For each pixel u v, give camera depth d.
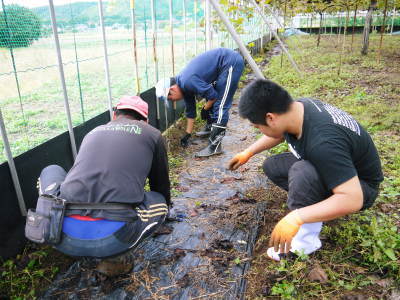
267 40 17.53
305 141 1.93
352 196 1.79
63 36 3.99
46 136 3.49
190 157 4.34
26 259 2.47
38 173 2.76
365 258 2.22
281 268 2.13
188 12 6.54
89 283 2.26
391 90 6.51
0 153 3.07
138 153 2.05
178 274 2.31
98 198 1.89
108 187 1.90
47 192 2.03
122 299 2.12
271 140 2.71
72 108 4.32
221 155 4.35
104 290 2.19
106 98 4.61
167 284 2.23
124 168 1.96
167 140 4.80
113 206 1.89
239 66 4.12
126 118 2.25
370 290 2.02
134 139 2.08
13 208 2.50
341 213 1.82
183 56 6.39
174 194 3.36
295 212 1.87
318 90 6.88
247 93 1.93
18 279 2.26
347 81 7.42
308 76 8.14
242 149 4.53
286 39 15.01
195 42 6.89
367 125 4.65
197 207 3.12
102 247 1.88
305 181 2.11
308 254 2.32
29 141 3.34
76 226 1.88
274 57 12.06
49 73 3.92
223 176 3.75
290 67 9.63
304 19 21.69
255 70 3.70
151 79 5.39
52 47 3.86
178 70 6.26
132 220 1.94
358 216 2.66
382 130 4.59
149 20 5.12
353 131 1.94
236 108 6.44
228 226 2.81
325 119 1.90
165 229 2.76
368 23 10.59
